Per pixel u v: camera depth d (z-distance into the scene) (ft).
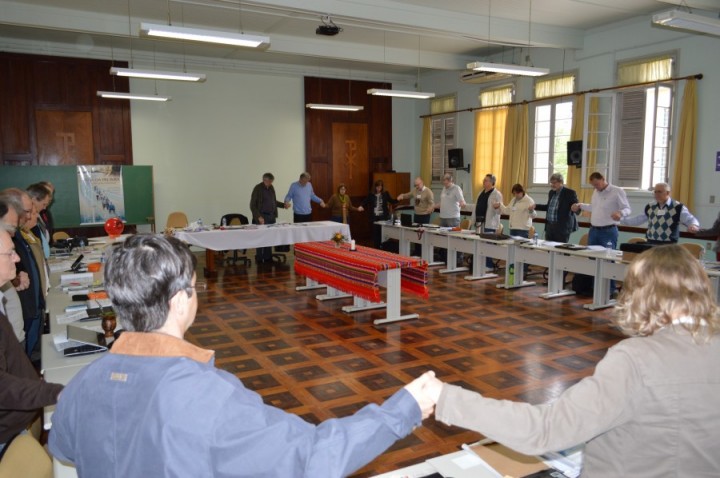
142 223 29.09
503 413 3.20
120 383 2.95
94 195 27.99
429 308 18.92
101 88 28.91
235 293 21.57
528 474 4.42
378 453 3.03
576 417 3.10
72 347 7.68
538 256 20.67
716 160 20.99
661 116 22.81
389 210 32.24
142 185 28.91
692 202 21.85
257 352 14.53
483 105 31.86
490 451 4.80
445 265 27.14
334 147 35.91
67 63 27.99
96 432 2.96
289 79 34.22
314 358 14.02
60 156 28.25
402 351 14.49
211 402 2.79
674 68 22.08
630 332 3.59
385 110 37.45
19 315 9.05
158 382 2.85
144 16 23.00
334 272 18.48
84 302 10.59
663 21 14.99
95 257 16.60
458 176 34.17
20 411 5.98
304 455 2.74
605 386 3.16
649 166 23.57
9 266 6.10
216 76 32.04
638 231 23.35
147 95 26.13
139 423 2.80
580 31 25.52
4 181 26.32
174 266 3.18
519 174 29.30
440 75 35.58
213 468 2.72
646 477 3.19
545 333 15.97
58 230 27.37
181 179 31.60
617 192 20.53
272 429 2.77
